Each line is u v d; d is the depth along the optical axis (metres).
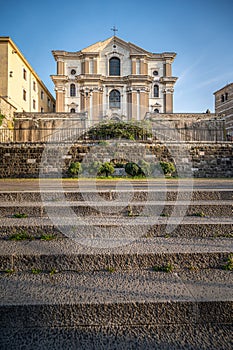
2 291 2.28
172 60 34.75
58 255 2.70
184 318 2.14
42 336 2.00
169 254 2.73
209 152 13.77
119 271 2.65
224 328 2.09
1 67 21.89
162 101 33.91
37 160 13.27
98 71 33.47
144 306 2.13
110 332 2.04
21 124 19.41
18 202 4.47
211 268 2.72
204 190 4.72
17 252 2.76
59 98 32.47
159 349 1.86
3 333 2.03
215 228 3.42
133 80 31.02
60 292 2.27
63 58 33.41
